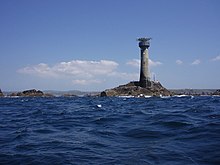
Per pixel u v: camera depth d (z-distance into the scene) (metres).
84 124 20.59
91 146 12.25
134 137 13.98
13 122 23.52
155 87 143.75
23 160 10.05
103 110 36.94
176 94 151.50
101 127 18.27
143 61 131.88
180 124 16.86
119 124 19.12
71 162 9.64
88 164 9.37
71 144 12.81
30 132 16.89
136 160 9.70
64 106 53.53
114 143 12.79
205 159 9.33
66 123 21.50
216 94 181.00
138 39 131.25
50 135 15.64
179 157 9.76
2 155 10.84
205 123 16.77
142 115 24.95
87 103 67.50
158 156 10.05
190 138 12.71
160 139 13.09
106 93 142.62
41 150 11.63
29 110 41.34
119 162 9.52
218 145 10.92
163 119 19.84
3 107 51.72
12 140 14.23
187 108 34.50
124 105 51.22
